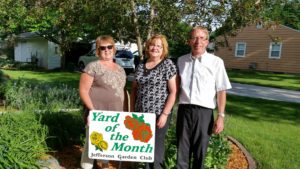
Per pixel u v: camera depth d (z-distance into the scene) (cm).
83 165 442
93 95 416
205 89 390
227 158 517
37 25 1962
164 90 387
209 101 393
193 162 412
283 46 2877
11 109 715
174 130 502
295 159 577
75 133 548
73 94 877
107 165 452
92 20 592
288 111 1049
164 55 393
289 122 893
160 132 394
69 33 714
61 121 552
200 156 402
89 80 415
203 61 391
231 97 1307
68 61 2572
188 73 397
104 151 386
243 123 846
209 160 461
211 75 391
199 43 386
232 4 546
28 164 405
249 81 1995
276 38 757
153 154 384
